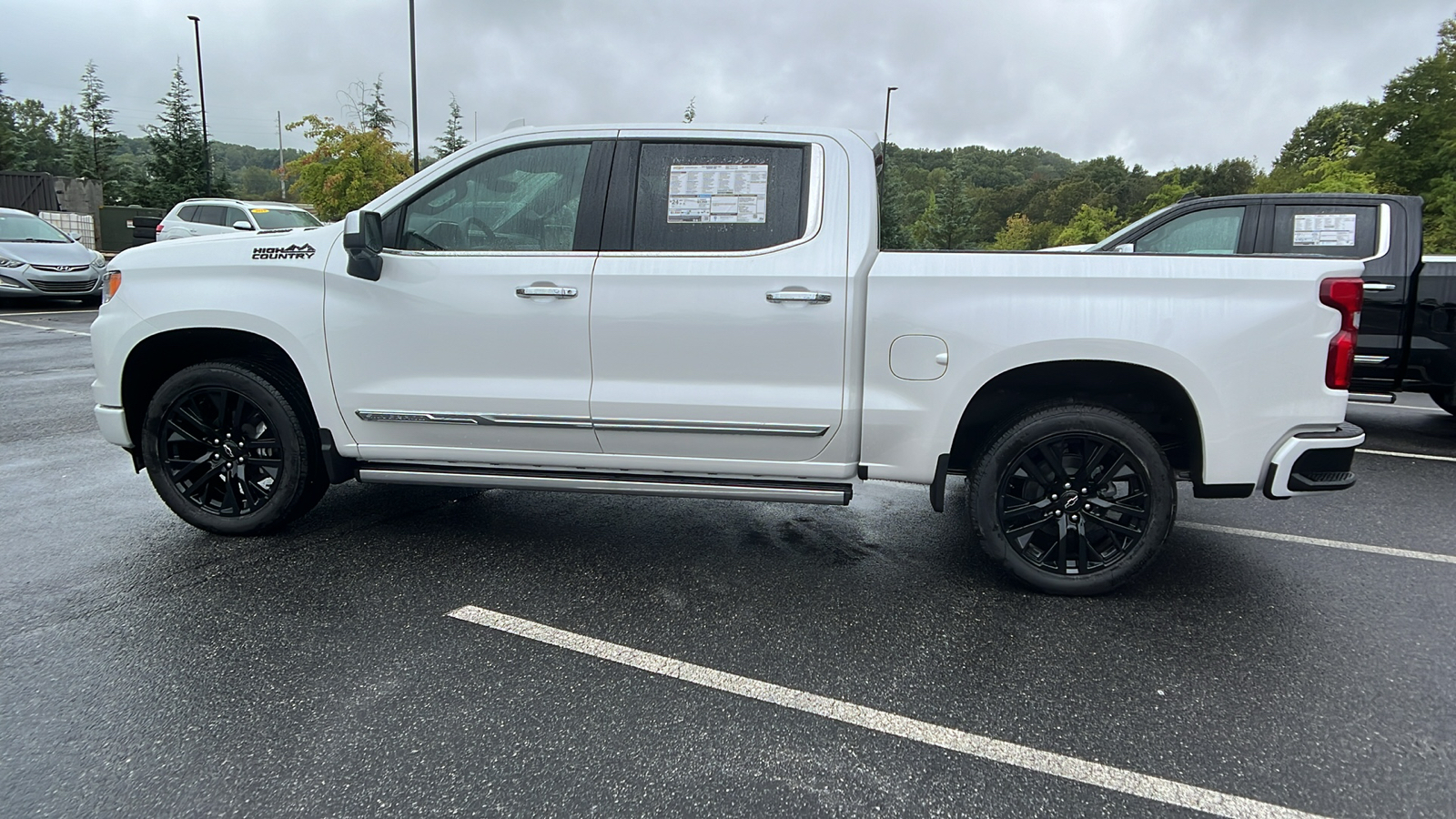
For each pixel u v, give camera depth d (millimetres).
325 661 2859
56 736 2400
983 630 3180
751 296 3393
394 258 3613
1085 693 2730
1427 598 3514
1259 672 2867
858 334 3389
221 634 3041
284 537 4074
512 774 2266
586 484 3619
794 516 4594
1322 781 2281
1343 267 3188
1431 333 6270
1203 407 3236
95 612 3209
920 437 3416
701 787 2225
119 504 4559
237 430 3920
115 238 25859
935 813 2137
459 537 4121
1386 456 6250
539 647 2990
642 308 3453
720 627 3174
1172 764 2352
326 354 3703
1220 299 3193
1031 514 3502
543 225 3590
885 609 3361
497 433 3672
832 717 2568
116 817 2072
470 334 3588
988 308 3293
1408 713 2621
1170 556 4012
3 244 13680
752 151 3514
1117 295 3230
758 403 3439
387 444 3779
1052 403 3420
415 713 2549
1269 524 4531
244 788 2188
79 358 9625
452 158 3656
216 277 3779
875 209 3428
